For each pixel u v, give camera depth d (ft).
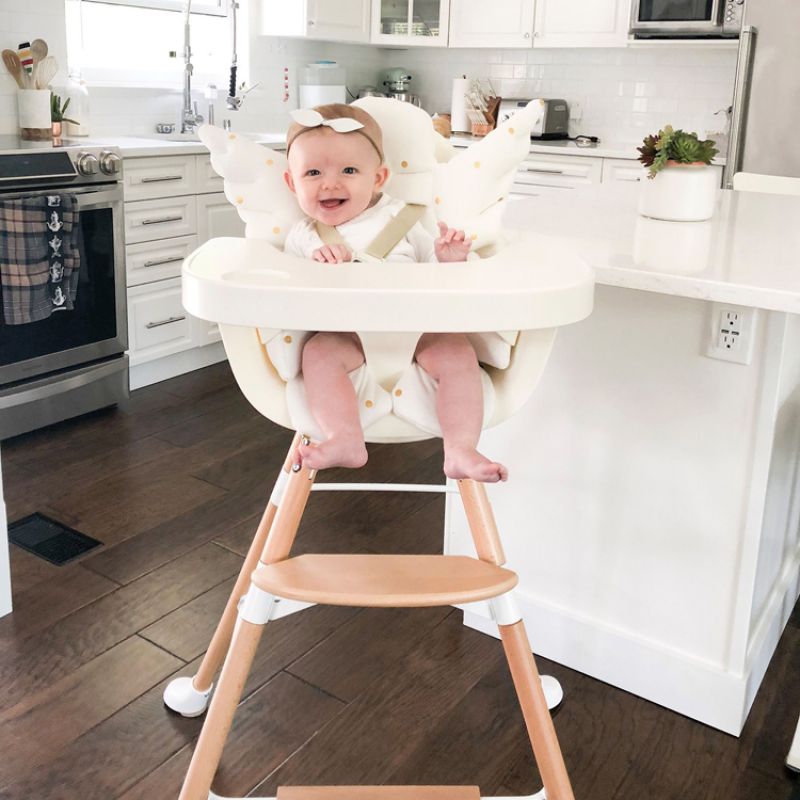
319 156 4.41
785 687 6.53
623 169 14.84
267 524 5.29
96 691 6.24
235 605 5.55
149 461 10.07
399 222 4.66
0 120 11.82
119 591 7.48
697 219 6.37
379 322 3.27
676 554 6.07
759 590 6.17
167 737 5.82
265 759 5.67
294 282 3.37
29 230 9.91
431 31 16.89
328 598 3.65
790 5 11.91
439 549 8.29
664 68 16.02
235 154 4.63
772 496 5.93
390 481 9.78
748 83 12.44
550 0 15.58
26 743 5.73
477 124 17.07
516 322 3.33
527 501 6.64
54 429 10.90
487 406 4.33
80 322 10.92
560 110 16.53
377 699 6.28
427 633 7.10
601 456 6.22
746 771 5.72
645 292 5.77
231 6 14.66
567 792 4.18
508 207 7.01
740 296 4.43
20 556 8.00
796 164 12.31
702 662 6.10
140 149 11.43
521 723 6.09
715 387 5.66
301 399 4.20
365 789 4.94
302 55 16.74
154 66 14.83
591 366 6.10
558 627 6.69
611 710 6.27
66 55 12.66
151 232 11.98
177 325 12.69
